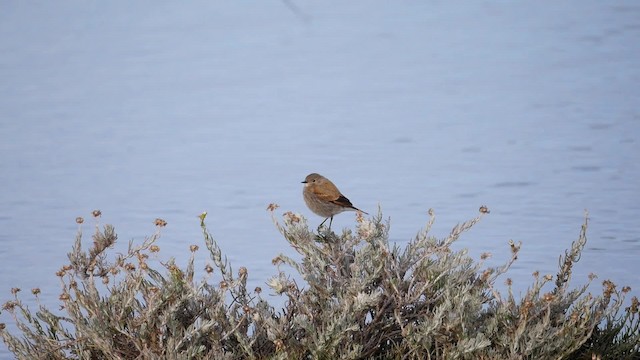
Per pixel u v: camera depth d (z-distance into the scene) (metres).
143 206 18.58
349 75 36.41
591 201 17.72
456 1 54.06
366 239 8.26
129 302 7.95
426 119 27.73
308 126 27.53
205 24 49.59
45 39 44.81
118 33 46.72
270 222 17.09
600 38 39.47
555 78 32.53
